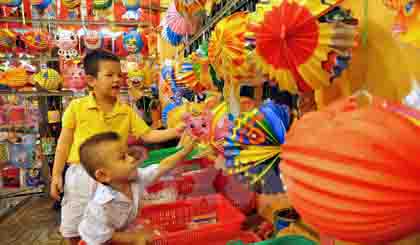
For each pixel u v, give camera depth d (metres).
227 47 0.83
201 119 1.12
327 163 0.40
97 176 1.12
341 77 0.76
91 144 1.12
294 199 0.47
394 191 0.36
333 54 0.61
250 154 0.68
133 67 2.93
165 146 2.14
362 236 0.40
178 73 1.51
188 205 1.35
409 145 0.37
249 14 0.79
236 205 1.33
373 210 0.37
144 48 3.08
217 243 1.05
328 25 0.60
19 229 2.65
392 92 0.64
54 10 3.15
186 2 1.58
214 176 1.55
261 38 0.63
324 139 0.42
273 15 0.61
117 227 1.16
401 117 0.40
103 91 1.66
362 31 0.69
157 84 3.09
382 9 0.65
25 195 3.34
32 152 3.36
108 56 1.66
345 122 0.42
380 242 0.41
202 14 1.61
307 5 0.58
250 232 1.09
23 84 2.89
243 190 1.31
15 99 3.26
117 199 1.13
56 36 2.84
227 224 1.06
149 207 1.31
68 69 2.79
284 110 0.71
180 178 1.58
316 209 0.43
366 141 0.38
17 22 3.11
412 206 0.36
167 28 1.96
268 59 0.65
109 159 1.11
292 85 0.66
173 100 1.93
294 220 0.98
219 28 0.87
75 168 1.66
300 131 0.47
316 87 0.65
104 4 2.94
